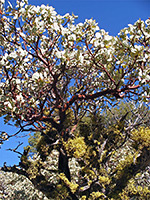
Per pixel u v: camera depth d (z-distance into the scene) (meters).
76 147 7.92
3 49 5.89
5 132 6.59
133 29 5.26
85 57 5.93
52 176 10.14
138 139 8.51
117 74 5.62
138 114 10.13
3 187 11.41
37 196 11.36
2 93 5.68
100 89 7.91
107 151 9.68
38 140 9.35
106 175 8.99
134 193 8.53
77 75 7.58
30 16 5.25
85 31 5.71
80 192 8.70
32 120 6.56
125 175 8.66
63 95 7.73
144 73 5.12
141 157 8.53
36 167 8.85
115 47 5.37
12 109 5.25
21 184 12.31
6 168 9.16
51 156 11.21
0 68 5.55
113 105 9.27
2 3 5.44
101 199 8.34
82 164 9.27
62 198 8.20
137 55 5.09
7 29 5.84
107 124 10.44
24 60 5.32
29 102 5.72
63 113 7.55
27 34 5.71
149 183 10.66
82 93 7.22
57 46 6.49
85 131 9.90
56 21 5.49
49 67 6.01
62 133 8.40
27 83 5.93
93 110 9.76
